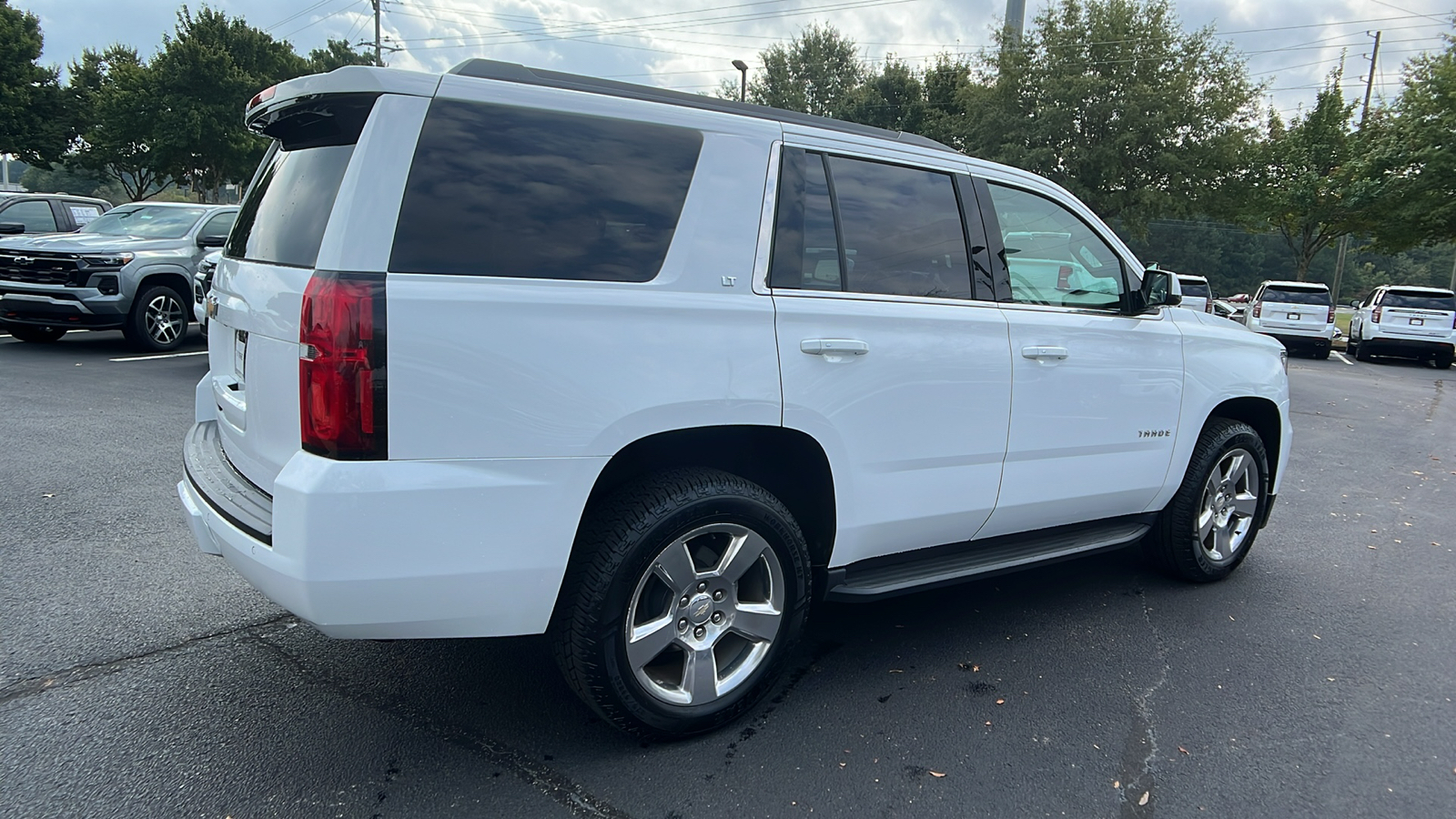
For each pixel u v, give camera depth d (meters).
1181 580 4.40
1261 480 4.50
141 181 33.53
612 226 2.47
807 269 2.83
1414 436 9.59
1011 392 3.32
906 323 3.01
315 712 2.84
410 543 2.17
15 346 10.58
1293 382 14.80
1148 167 26.03
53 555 4.05
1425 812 2.52
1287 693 3.23
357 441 2.10
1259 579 4.52
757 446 2.91
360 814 2.33
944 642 3.58
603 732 2.79
